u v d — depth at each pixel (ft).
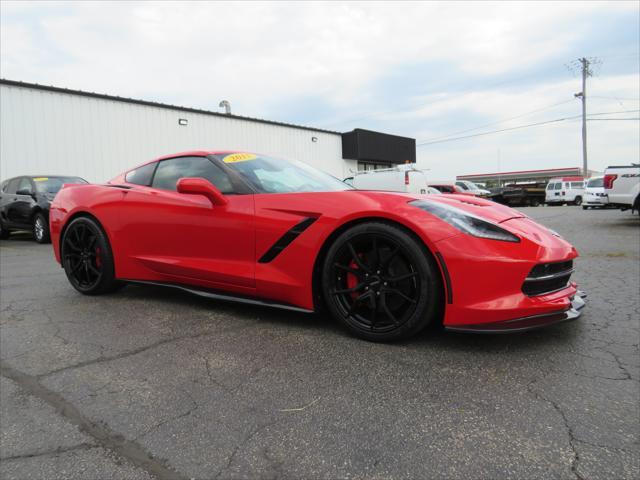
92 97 38.40
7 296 11.19
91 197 10.84
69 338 7.72
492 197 86.69
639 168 28.04
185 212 9.04
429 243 6.47
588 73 119.34
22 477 3.98
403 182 48.19
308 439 4.46
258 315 8.86
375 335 7.05
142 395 5.52
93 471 4.05
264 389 5.59
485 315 6.31
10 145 33.63
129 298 10.62
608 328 7.59
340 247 7.25
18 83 33.68
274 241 7.86
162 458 4.23
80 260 11.10
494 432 4.47
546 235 7.11
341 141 69.62
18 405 5.33
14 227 28.78
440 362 6.26
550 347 6.73
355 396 5.33
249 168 9.22
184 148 45.65
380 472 3.91
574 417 4.71
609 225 30.14
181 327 8.20
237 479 3.88
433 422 4.70
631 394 5.19
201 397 5.42
